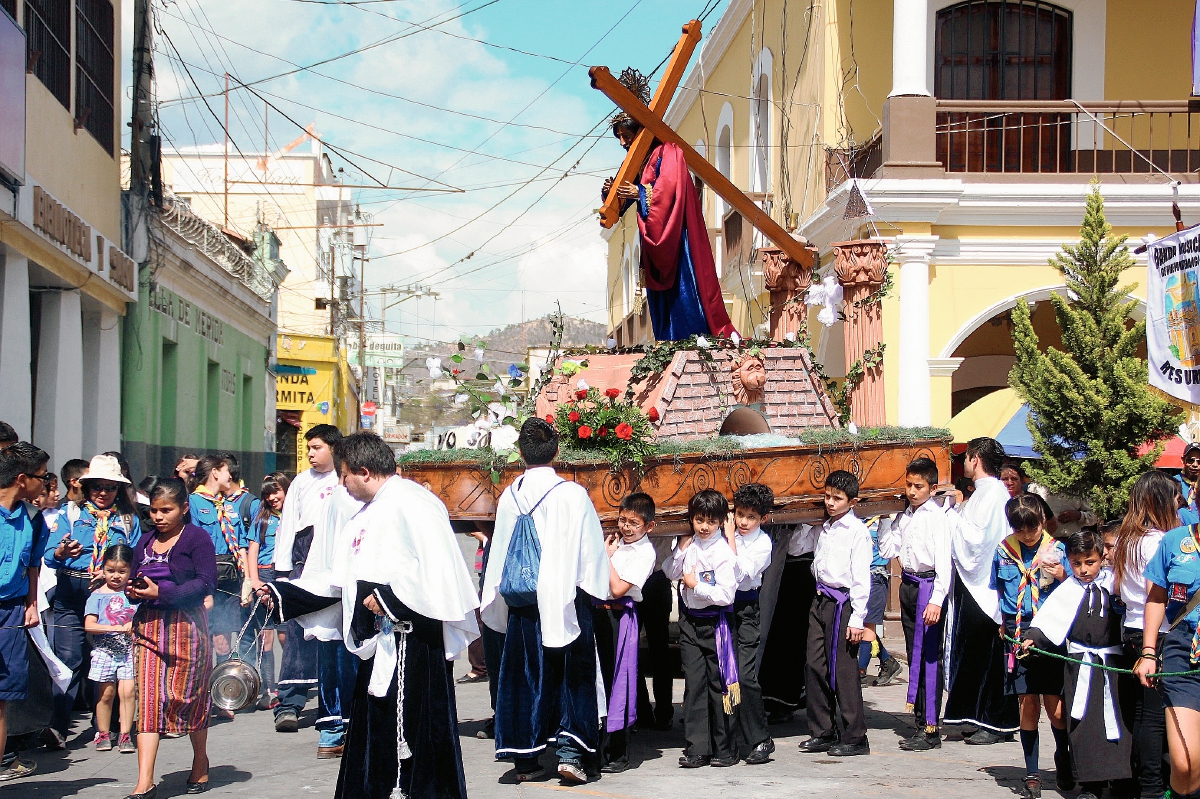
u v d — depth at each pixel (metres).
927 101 14.35
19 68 10.83
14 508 6.77
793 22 18.27
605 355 8.88
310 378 32.47
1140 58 16.62
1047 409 12.17
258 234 24.89
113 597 7.98
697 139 26.02
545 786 6.55
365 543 5.71
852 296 11.24
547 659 6.66
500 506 6.79
